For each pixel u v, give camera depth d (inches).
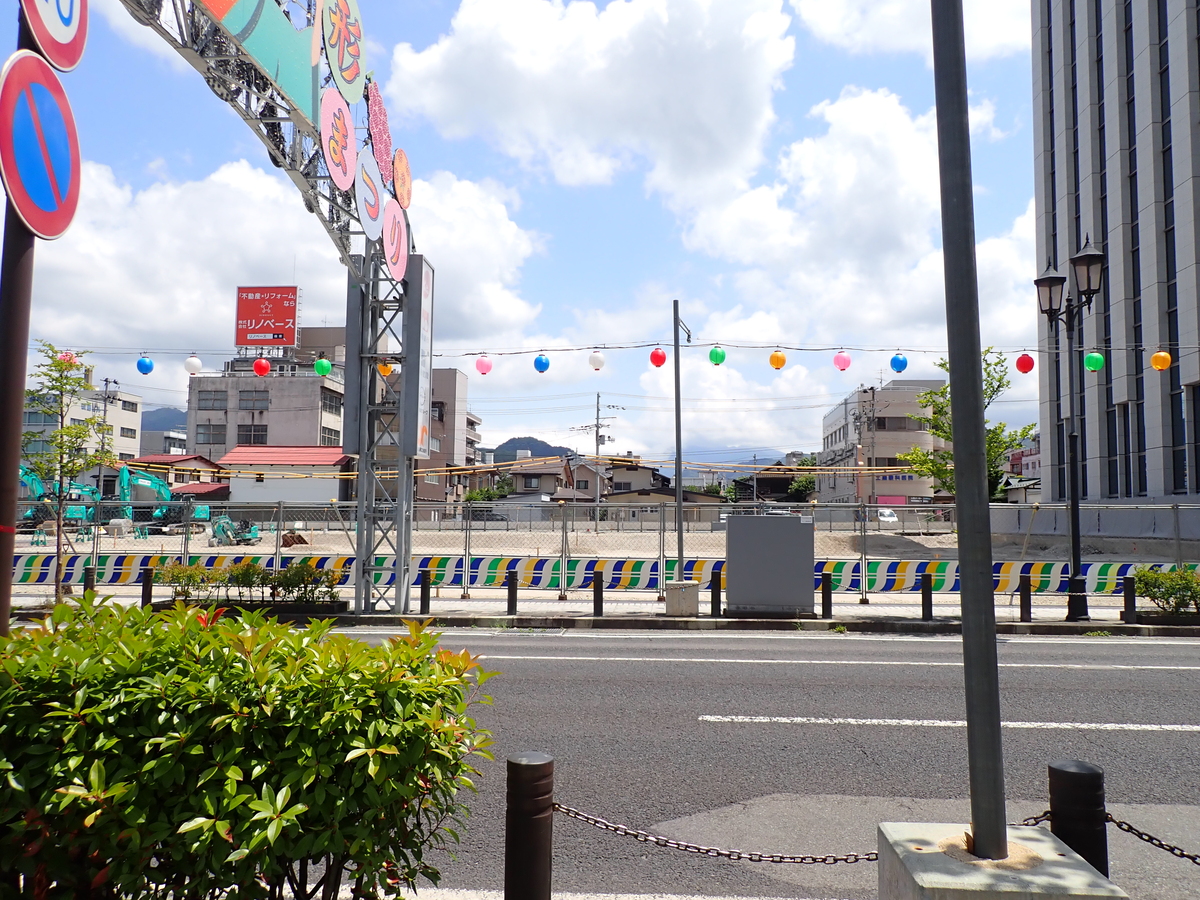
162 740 94.4
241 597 587.2
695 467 1835.6
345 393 570.9
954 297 109.8
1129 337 1354.6
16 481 120.0
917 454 1512.1
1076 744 258.5
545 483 3304.6
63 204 130.8
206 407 2645.2
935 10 115.6
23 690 99.7
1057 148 1610.5
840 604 650.2
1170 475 1237.1
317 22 418.0
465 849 174.7
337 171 438.6
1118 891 91.9
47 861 94.6
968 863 99.5
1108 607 625.0
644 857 173.6
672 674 372.5
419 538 1412.4
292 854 93.8
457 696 115.8
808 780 222.5
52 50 130.0
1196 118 1213.7
